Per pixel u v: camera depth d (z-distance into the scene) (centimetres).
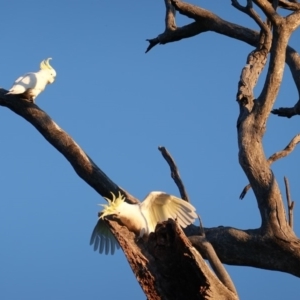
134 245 1033
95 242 1191
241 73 1384
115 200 1053
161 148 1295
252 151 1285
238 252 1271
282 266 1255
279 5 1473
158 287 1005
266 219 1257
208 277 973
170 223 999
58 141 1445
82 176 1421
